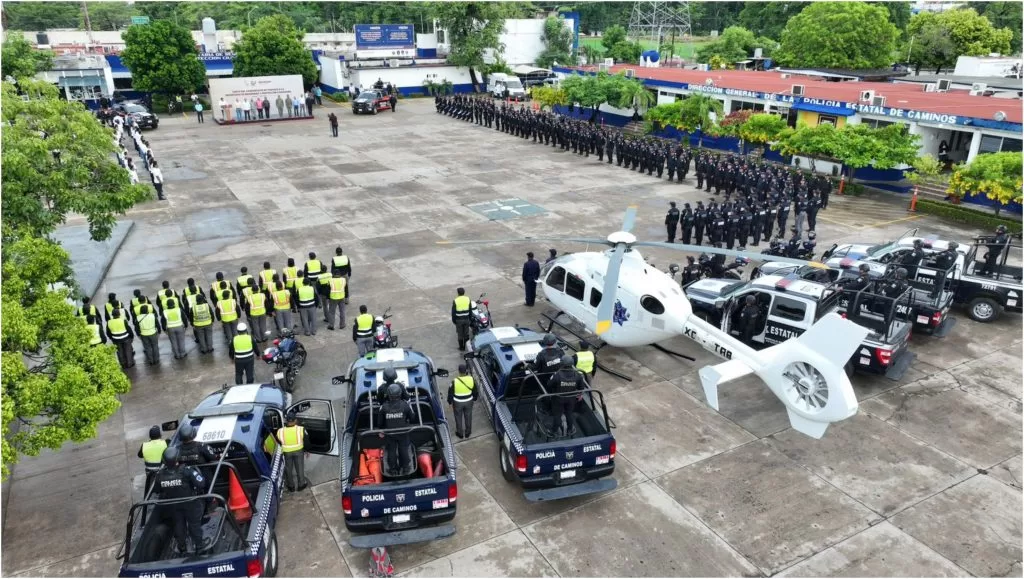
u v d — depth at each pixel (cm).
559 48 6906
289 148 3725
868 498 970
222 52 6172
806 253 1786
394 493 819
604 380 1322
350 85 5847
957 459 1062
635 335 1311
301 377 1312
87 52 6250
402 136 4109
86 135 1485
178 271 1870
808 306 1298
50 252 943
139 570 699
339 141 3944
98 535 895
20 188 1280
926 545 878
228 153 3588
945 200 2620
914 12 7931
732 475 1023
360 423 977
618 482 1008
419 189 2809
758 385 1305
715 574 829
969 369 1357
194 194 2728
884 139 2617
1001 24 7269
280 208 2516
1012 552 866
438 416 974
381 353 1141
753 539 888
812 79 4475
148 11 11381
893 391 1272
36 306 886
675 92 4106
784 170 2733
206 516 838
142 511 757
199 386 1291
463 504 959
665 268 1919
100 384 883
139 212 2470
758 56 6506
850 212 2528
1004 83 4259
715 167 2688
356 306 1648
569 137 3616
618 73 4206
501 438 1008
